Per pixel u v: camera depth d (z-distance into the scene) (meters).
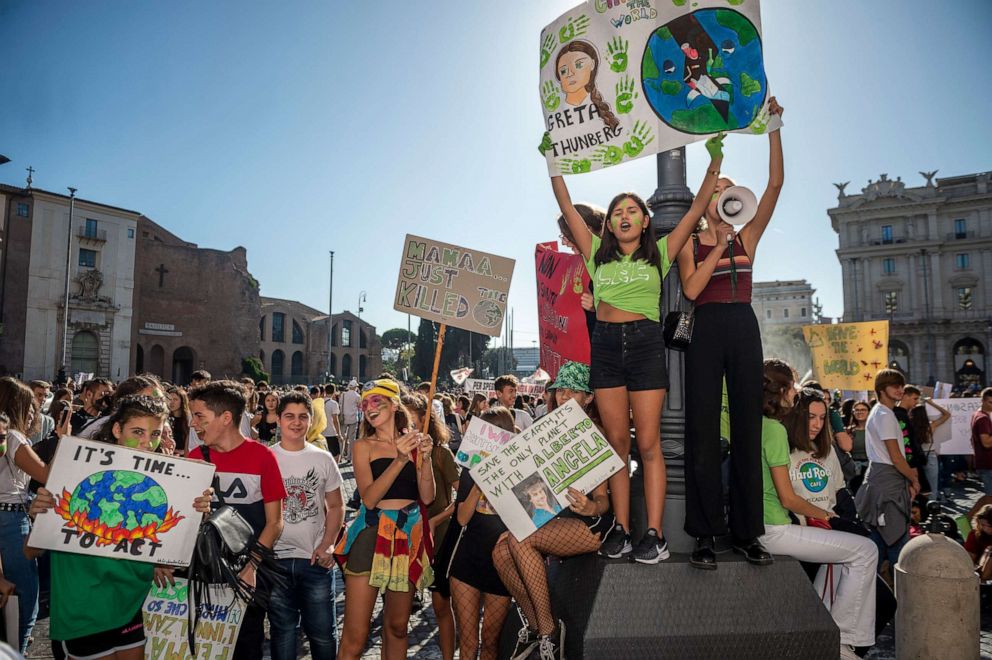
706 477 3.54
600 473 3.66
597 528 4.06
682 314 3.62
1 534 4.31
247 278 69.38
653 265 3.66
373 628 5.49
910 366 67.31
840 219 72.12
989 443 8.87
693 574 3.50
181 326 63.78
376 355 92.25
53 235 51.84
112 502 3.06
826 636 3.49
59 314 51.78
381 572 3.45
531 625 3.88
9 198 49.72
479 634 5.02
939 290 66.56
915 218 68.50
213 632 3.32
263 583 3.56
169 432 4.40
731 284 3.67
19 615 4.34
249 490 3.53
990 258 64.88
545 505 3.65
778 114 3.73
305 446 4.00
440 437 4.74
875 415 6.50
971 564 3.65
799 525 4.00
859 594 3.86
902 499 6.32
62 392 7.12
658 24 3.83
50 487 3.00
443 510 4.61
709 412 3.58
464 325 4.25
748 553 3.58
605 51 3.93
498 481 3.70
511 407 8.64
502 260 4.34
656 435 3.63
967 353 65.00
